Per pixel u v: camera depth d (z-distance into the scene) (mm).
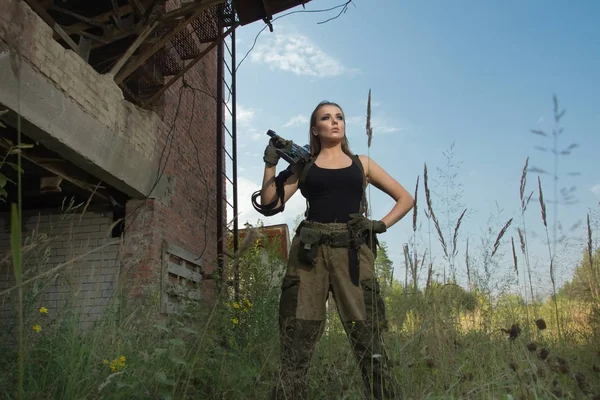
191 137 9117
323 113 3182
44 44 5219
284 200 3156
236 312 5148
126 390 2838
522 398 2250
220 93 10086
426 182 3107
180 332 3719
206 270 9188
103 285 6766
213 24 8500
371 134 2779
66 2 7305
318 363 3195
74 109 5684
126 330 3561
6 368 2924
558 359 2617
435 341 3020
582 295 3725
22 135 5332
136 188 7047
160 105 8109
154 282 6641
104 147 6254
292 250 2977
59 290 4102
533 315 3535
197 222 9039
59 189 6348
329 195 2996
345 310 2832
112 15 6734
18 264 911
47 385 2807
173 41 8023
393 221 3131
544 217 3266
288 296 2896
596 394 2336
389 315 3305
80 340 3156
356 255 2869
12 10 1282
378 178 3246
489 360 2934
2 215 7617
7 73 4672
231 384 3332
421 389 2682
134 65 6848
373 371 2717
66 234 7281
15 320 3279
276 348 3516
